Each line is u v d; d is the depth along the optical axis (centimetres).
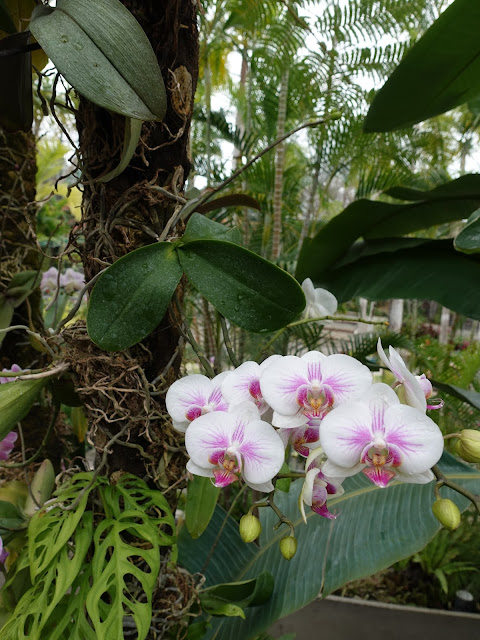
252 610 70
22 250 81
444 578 161
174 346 49
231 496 172
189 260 40
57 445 91
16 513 51
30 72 55
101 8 35
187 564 79
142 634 36
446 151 354
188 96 45
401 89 86
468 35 73
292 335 151
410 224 114
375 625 144
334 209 435
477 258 98
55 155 230
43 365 87
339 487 39
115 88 33
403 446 34
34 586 40
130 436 46
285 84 167
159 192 44
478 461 36
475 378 235
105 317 38
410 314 511
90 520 42
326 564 70
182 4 44
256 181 185
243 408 38
